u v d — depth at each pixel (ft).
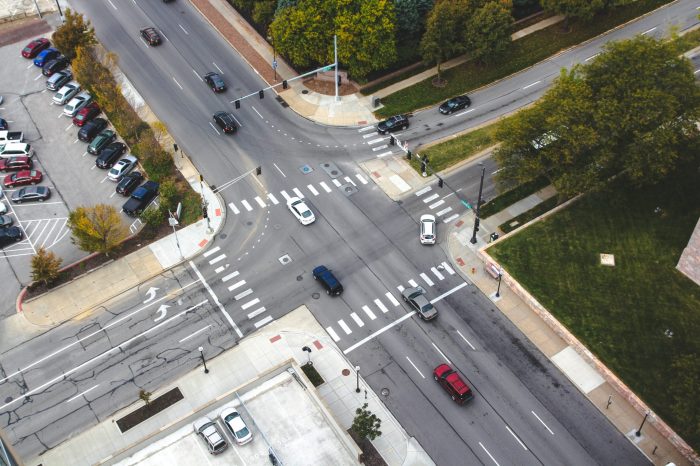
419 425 203.72
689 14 336.49
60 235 256.32
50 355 221.87
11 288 239.50
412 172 275.80
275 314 231.71
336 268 244.22
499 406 207.72
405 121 291.79
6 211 263.29
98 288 239.30
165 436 181.57
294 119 298.76
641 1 342.03
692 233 232.32
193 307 234.17
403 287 238.07
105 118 300.20
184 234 255.70
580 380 213.05
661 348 213.66
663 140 228.84
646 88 233.55
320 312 232.12
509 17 299.79
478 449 198.80
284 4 308.19
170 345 224.12
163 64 322.75
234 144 288.10
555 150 236.84
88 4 354.74
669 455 195.83
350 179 274.36
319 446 179.01
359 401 209.15
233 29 342.85
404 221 258.78
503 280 237.45
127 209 260.01
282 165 279.90
